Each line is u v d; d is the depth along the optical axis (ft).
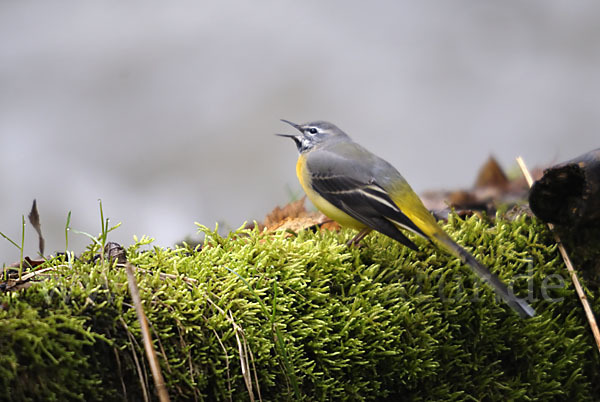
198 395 17.56
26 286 18.37
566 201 24.39
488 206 38.96
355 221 26.84
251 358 18.12
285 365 18.47
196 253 21.43
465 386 22.18
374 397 20.39
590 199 23.21
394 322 20.90
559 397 23.76
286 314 19.47
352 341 19.85
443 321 22.13
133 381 16.96
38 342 15.74
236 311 18.61
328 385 19.26
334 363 19.48
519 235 25.20
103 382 16.62
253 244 21.43
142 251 21.67
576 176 23.65
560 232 25.11
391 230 24.16
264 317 18.99
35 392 15.64
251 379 18.34
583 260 24.97
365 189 26.61
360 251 23.36
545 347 23.24
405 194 26.27
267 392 18.66
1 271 21.18
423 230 23.22
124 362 16.92
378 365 20.68
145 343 16.26
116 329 17.12
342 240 25.48
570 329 23.89
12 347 15.61
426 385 21.58
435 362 21.04
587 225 24.66
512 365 23.27
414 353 20.89
